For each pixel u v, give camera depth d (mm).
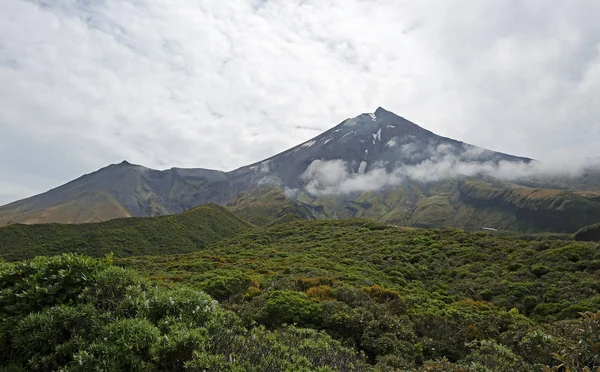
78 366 4031
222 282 12984
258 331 6695
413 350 8617
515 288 16438
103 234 54344
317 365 5602
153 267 26125
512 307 15047
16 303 4973
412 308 12297
